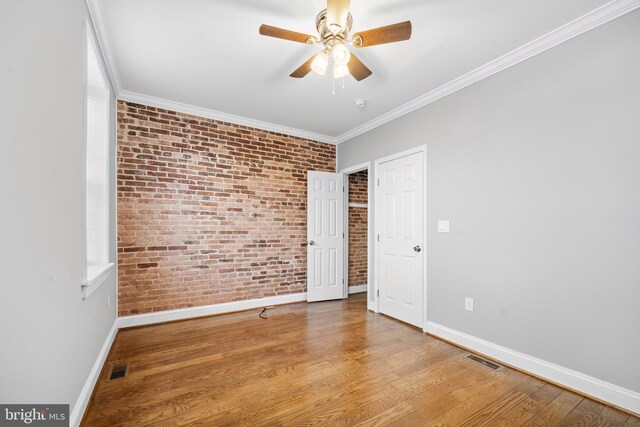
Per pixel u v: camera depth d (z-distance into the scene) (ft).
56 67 4.09
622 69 5.78
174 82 9.20
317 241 13.88
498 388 6.41
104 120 7.89
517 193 7.43
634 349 5.54
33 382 3.42
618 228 5.79
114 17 6.24
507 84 7.71
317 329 9.98
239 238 12.13
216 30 6.72
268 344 8.65
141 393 6.07
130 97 10.01
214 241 11.57
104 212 7.86
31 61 3.40
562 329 6.54
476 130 8.45
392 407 5.69
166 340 8.89
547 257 6.82
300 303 13.41
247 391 6.18
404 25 5.25
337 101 10.52
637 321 5.53
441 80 8.93
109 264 7.85
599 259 6.02
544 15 6.14
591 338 6.10
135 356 7.79
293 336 9.30
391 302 11.39
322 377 6.77
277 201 13.14
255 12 6.16
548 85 6.89
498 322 7.76
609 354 5.85
